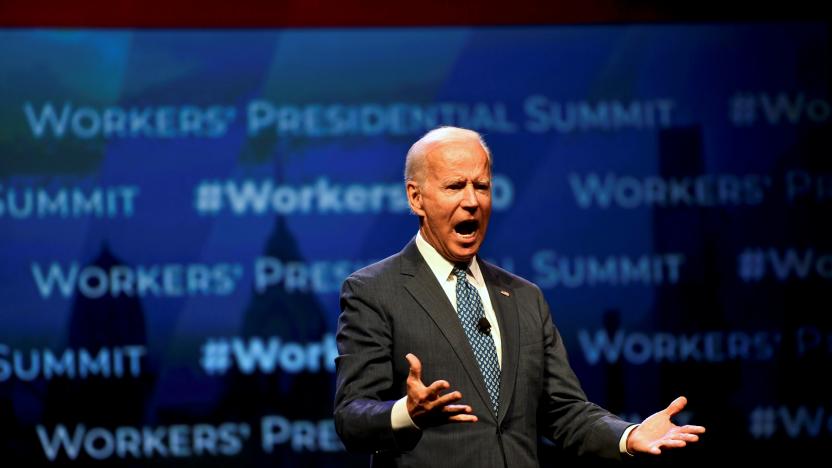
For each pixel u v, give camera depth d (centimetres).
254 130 1587
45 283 1548
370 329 768
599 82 1622
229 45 1590
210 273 1572
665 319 1614
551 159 1612
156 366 1562
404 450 706
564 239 1611
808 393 1619
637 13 1630
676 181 1620
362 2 1608
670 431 739
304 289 1584
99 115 1565
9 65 1556
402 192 1599
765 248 1623
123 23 1577
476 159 777
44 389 1547
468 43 1617
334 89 1599
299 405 1580
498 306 796
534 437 777
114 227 1562
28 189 1549
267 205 1584
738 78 1633
